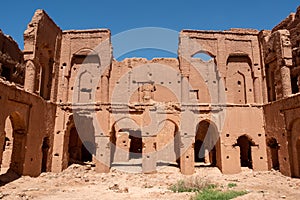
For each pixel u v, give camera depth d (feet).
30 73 86.69
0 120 64.59
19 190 60.39
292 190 63.87
